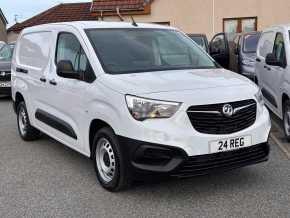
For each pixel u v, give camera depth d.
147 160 5.07
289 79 7.55
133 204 5.26
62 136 6.72
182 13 22.05
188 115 5.04
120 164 5.30
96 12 22.94
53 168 6.71
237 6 21.50
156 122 5.03
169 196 5.46
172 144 4.96
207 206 5.15
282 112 8.07
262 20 21.33
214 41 16.83
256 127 5.40
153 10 22.31
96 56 5.94
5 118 10.95
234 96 5.26
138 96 5.11
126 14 22.58
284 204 5.14
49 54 7.10
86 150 6.03
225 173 6.19
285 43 8.12
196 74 5.84
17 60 8.64
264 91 9.41
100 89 5.59
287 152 7.22
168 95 5.08
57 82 6.64
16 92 8.52
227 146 5.16
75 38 6.42
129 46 6.25
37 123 7.70
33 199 5.50
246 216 4.86
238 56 13.71
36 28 7.93
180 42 6.80
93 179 6.16
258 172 6.23
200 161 5.07
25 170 6.64
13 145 8.15
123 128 5.18
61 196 5.57
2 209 5.22
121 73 5.75
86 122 5.90
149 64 6.09
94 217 4.96
